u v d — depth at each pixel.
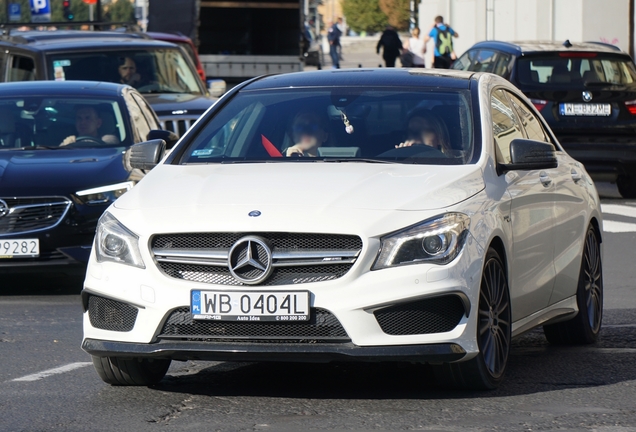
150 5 30.47
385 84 8.68
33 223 11.70
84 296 7.39
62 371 8.26
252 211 7.00
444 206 7.07
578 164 9.86
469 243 7.02
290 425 6.60
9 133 13.21
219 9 31.83
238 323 6.93
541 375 8.06
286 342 6.89
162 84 19.50
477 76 8.83
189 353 6.98
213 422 6.70
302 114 8.41
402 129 8.18
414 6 49.38
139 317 7.07
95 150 12.80
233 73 29.11
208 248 7.00
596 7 36.41
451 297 6.92
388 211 6.97
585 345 9.52
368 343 6.81
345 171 7.59
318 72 9.14
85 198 11.77
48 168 12.04
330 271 6.88
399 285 6.81
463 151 7.95
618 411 6.93
